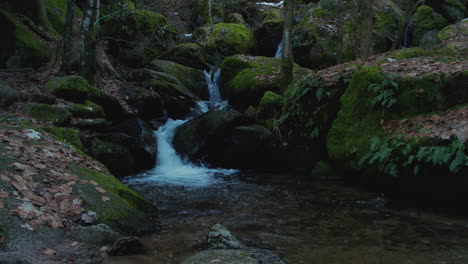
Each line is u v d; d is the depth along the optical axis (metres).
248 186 7.11
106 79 11.36
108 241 3.75
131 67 14.40
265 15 19.77
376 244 4.14
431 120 6.09
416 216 5.20
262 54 17.52
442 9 15.50
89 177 4.84
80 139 7.21
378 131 6.68
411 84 6.67
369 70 7.27
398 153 5.97
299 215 5.24
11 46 11.03
